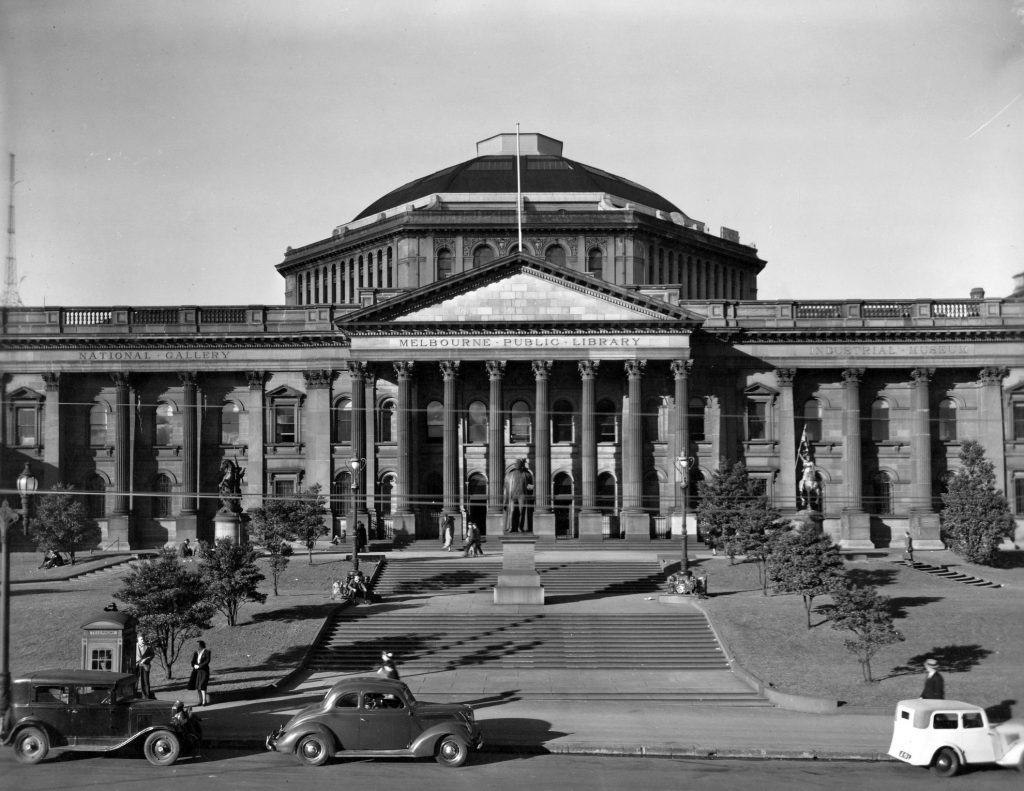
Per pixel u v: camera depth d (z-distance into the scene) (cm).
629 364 9481
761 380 10025
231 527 8438
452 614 6247
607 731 4150
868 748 3884
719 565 7769
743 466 8294
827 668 5269
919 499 9812
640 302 9469
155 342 10056
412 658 5588
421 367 9725
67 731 3656
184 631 5369
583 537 9300
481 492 9888
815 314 9994
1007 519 8000
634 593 7131
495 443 9444
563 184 11750
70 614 6106
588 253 11150
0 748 3819
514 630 5956
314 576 7381
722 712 4556
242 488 10106
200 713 4475
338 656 5631
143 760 3706
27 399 10031
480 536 9269
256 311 10162
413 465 9669
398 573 7544
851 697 4762
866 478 10025
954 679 4994
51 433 10031
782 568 6078
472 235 11169
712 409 10006
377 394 9969
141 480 10156
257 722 4281
